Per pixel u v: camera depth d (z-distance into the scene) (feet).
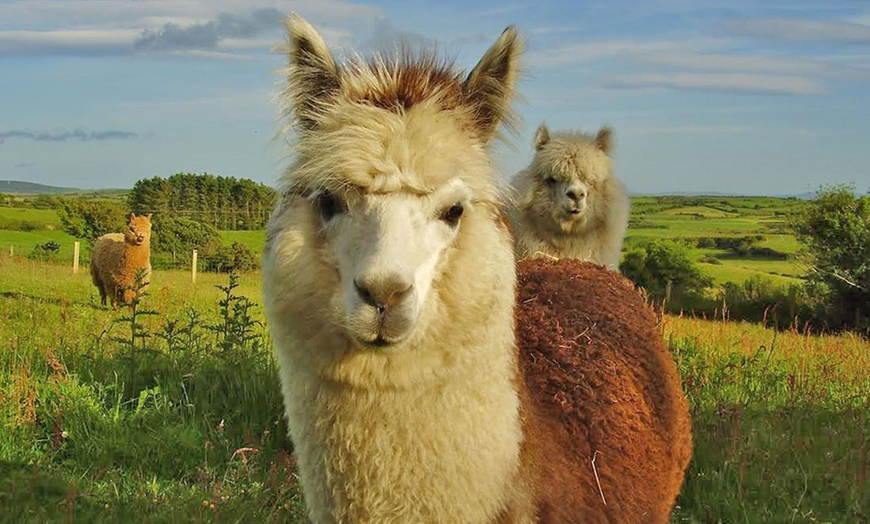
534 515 10.16
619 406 12.28
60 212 177.78
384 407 9.42
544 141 30.12
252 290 58.80
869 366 32.99
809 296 86.38
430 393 9.47
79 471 18.06
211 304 46.42
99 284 52.85
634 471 11.85
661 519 12.68
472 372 9.62
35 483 16.90
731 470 19.02
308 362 9.62
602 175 29.19
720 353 31.60
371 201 9.23
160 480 17.78
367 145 9.20
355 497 9.64
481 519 9.68
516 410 10.32
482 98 10.66
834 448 20.71
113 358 24.53
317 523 10.16
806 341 39.47
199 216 123.65
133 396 22.24
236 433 20.22
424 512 9.57
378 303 8.77
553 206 29.17
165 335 25.75
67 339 28.45
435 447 9.48
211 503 16.01
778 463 19.98
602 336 13.50
